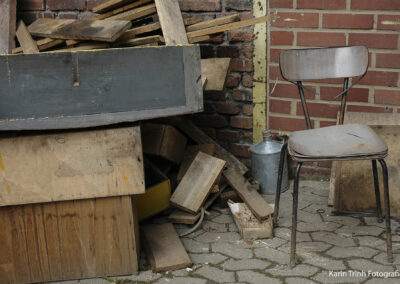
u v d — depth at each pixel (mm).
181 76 2191
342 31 3070
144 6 2793
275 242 2613
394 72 3027
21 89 2062
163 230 2691
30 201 2197
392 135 2867
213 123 3555
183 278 2316
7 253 2281
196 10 3322
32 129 2105
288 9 3139
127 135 2160
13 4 3008
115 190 2209
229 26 2703
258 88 3340
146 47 2121
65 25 2568
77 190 2199
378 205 2734
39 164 2160
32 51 2705
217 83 2930
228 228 2805
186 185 2902
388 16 2941
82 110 2127
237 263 2430
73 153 2164
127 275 2359
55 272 2332
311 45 3156
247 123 3441
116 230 2295
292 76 2746
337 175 2889
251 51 3279
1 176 2158
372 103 3139
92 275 2352
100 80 2111
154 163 3262
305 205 3053
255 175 3266
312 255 2463
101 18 2957
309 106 3273
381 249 2490
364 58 2662
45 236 2279
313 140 2379
